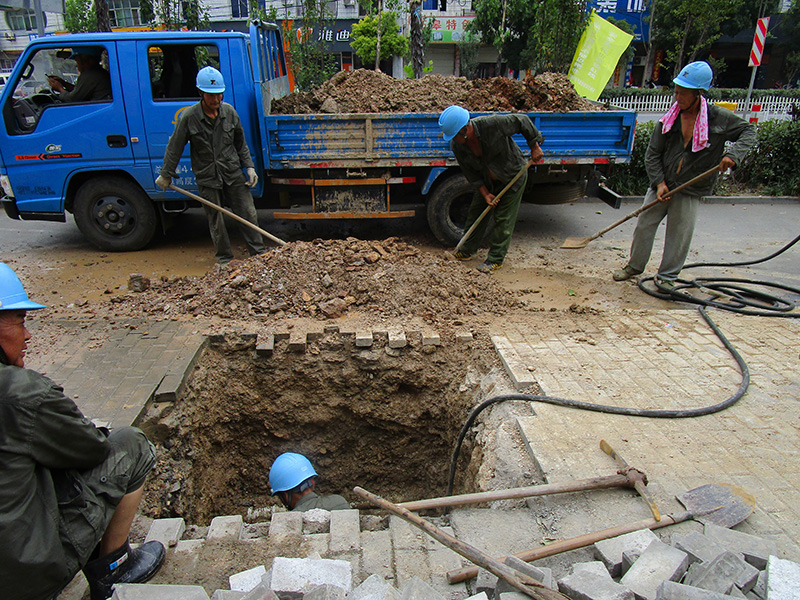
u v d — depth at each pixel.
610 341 4.36
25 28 24.17
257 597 2.01
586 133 6.41
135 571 2.30
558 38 10.95
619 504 2.68
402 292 4.91
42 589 1.88
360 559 2.45
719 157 4.88
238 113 6.21
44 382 1.83
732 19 25.91
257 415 4.46
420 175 6.59
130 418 3.40
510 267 6.30
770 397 3.54
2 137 6.24
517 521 2.64
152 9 11.15
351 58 24.61
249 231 5.95
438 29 25.66
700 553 2.22
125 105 6.12
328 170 6.46
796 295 5.44
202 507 3.87
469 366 4.32
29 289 5.69
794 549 2.36
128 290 5.56
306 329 4.52
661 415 3.32
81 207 6.62
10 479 1.76
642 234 5.52
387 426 4.54
